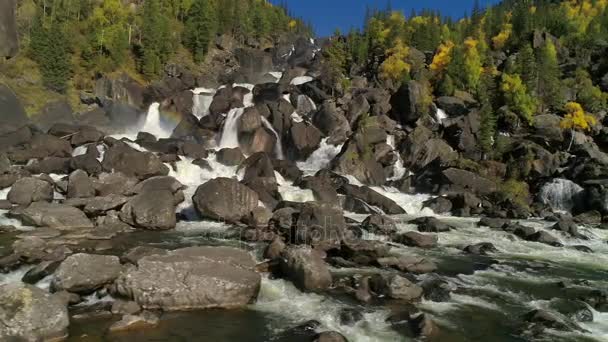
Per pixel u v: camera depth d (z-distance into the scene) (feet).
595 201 138.31
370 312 52.13
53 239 78.89
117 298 51.80
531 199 154.10
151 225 91.04
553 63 231.91
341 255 75.82
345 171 159.53
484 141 172.86
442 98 217.36
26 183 103.81
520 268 75.51
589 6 371.56
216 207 98.58
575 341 46.73
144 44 258.16
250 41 339.36
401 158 178.91
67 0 282.15
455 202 141.08
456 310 54.65
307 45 339.98
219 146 176.65
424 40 305.12
